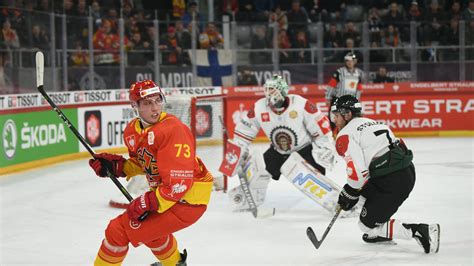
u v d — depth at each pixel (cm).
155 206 360
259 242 558
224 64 1318
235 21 1439
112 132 1161
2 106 927
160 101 369
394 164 494
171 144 362
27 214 688
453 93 1367
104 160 405
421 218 645
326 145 657
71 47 1153
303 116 655
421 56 1373
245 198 682
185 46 1296
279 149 676
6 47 1001
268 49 1338
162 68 1274
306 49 1349
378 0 1545
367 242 543
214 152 1083
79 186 854
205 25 1325
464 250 520
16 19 1024
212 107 1098
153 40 1262
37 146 1005
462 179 873
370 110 1366
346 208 498
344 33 1364
